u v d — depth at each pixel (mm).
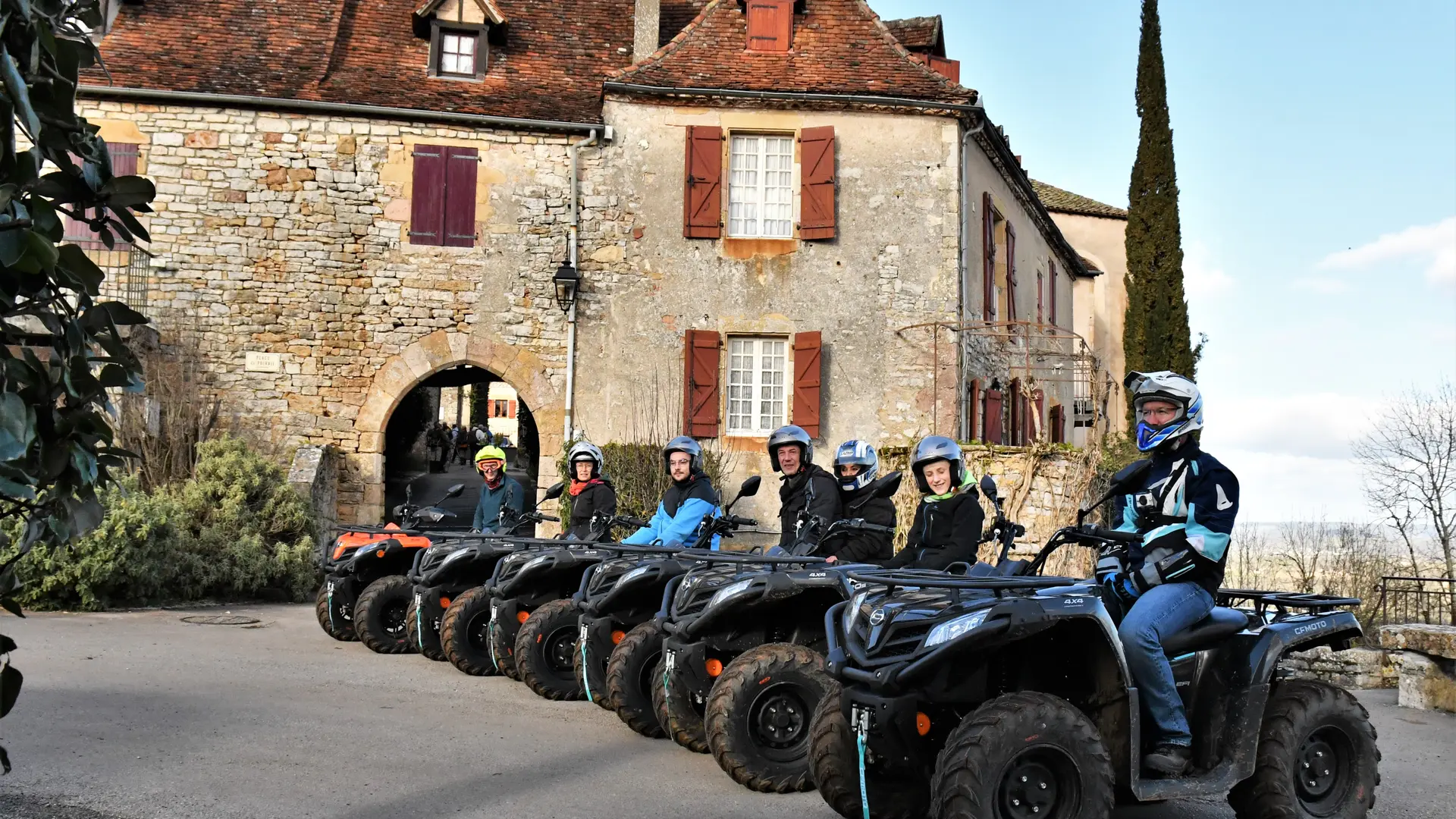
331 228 18203
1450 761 6867
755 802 5520
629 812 5293
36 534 2990
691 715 6379
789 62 19484
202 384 17688
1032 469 16438
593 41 20516
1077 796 4141
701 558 7090
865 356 18828
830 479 6906
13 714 6848
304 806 5203
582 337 18625
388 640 10312
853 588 5027
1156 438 4793
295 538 15492
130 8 18875
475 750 6465
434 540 10625
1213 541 4660
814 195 18891
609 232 18766
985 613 4258
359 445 18047
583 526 9359
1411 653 8914
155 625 11438
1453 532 20844
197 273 17875
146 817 4941
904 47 21938
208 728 6730
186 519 14422
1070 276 31844
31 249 2674
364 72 18938
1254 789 4941
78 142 2945
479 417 52312
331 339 18125
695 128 18922
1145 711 4656
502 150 18672
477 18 19453
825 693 5793
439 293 18391
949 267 19016
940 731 4570
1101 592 4863
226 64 18469
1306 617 5090
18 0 2721
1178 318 28250
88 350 2984
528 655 8141
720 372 18766
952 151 19234
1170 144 28562
